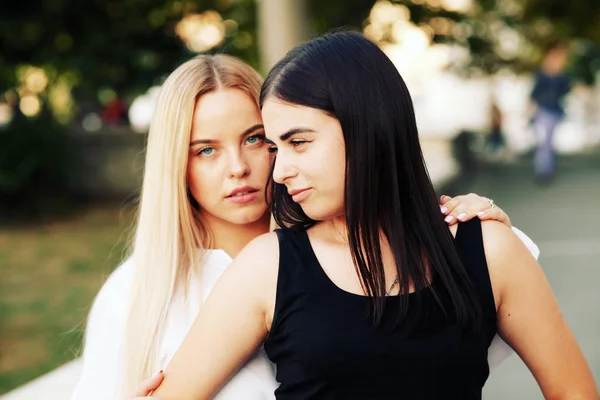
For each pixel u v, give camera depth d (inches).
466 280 51.8
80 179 412.2
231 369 54.1
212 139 64.5
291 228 55.0
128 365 63.1
